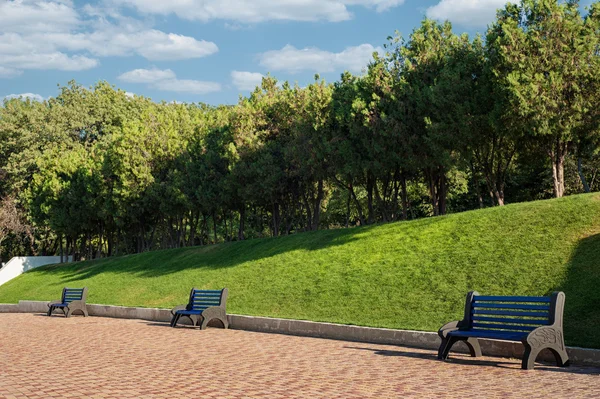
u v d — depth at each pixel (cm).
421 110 2956
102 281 3594
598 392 807
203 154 4325
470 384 899
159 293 2802
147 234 6606
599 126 2567
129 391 888
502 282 1689
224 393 863
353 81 3616
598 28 2598
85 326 2173
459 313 1573
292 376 1007
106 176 5028
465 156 2891
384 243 2377
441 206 3150
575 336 1229
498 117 2636
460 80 2788
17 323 2450
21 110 7038
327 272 2267
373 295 1894
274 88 4184
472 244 2027
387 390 866
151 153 4766
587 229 1838
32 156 6594
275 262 2636
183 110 5084
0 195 7050
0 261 7594
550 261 1708
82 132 7175
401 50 3142
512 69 2570
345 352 1316
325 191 4275
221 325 1988
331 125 3350
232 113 3891
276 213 3997
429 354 1261
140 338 1703
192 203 4338
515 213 2161
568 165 4172
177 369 1106
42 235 6975
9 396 861
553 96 2509
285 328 1748
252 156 3809
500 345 1205
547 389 841
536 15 2625
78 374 1062
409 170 3216
